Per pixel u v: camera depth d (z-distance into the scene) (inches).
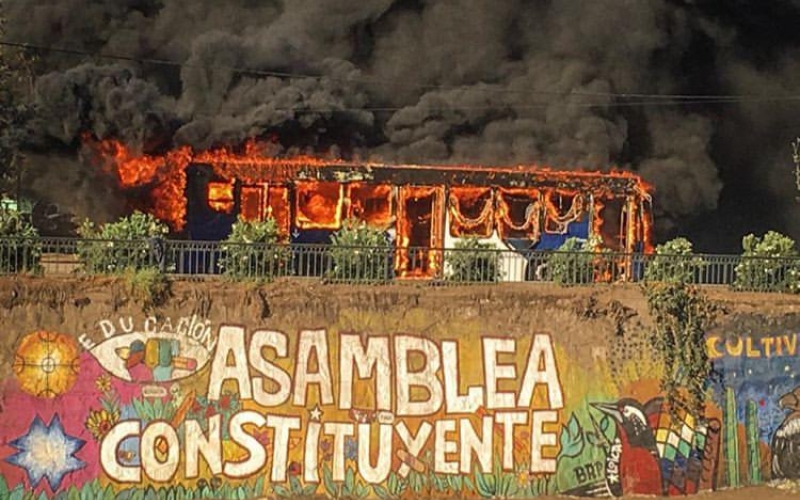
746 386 1026.1
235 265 951.6
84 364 897.5
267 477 924.0
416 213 1391.5
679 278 1031.0
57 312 896.9
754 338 1032.2
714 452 1011.3
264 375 930.7
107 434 896.9
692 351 1010.7
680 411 1004.6
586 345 992.9
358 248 975.0
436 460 954.7
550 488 973.2
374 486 941.8
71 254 927.0
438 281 979.9
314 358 941.2
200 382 918.4
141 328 910.4
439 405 959.0
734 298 1032.8
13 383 882.8
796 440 1036.5
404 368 956.6
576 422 983.6
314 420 936.3
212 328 924.6
